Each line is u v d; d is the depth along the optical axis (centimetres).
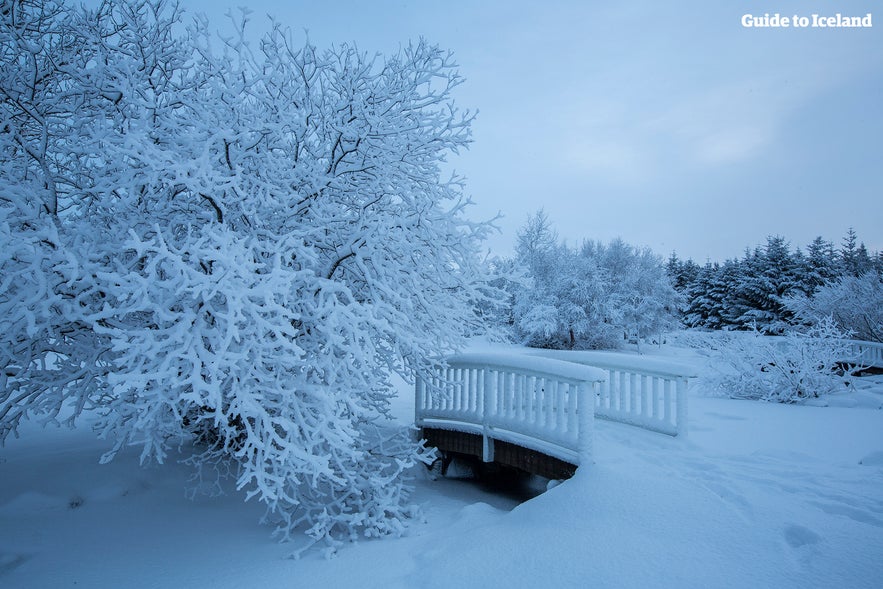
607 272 2731
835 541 311
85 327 452
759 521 343
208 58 473
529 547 350
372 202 526
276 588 347
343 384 455
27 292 360
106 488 526
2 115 491
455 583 323
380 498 495
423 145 542
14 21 514
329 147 538
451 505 586
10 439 670
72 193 489
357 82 533
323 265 541
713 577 285
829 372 970
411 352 555
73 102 530
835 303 1705
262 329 365
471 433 648
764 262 4034
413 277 502
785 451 520
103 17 556
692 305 4538
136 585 360
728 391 1017
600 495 399
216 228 417
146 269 334
